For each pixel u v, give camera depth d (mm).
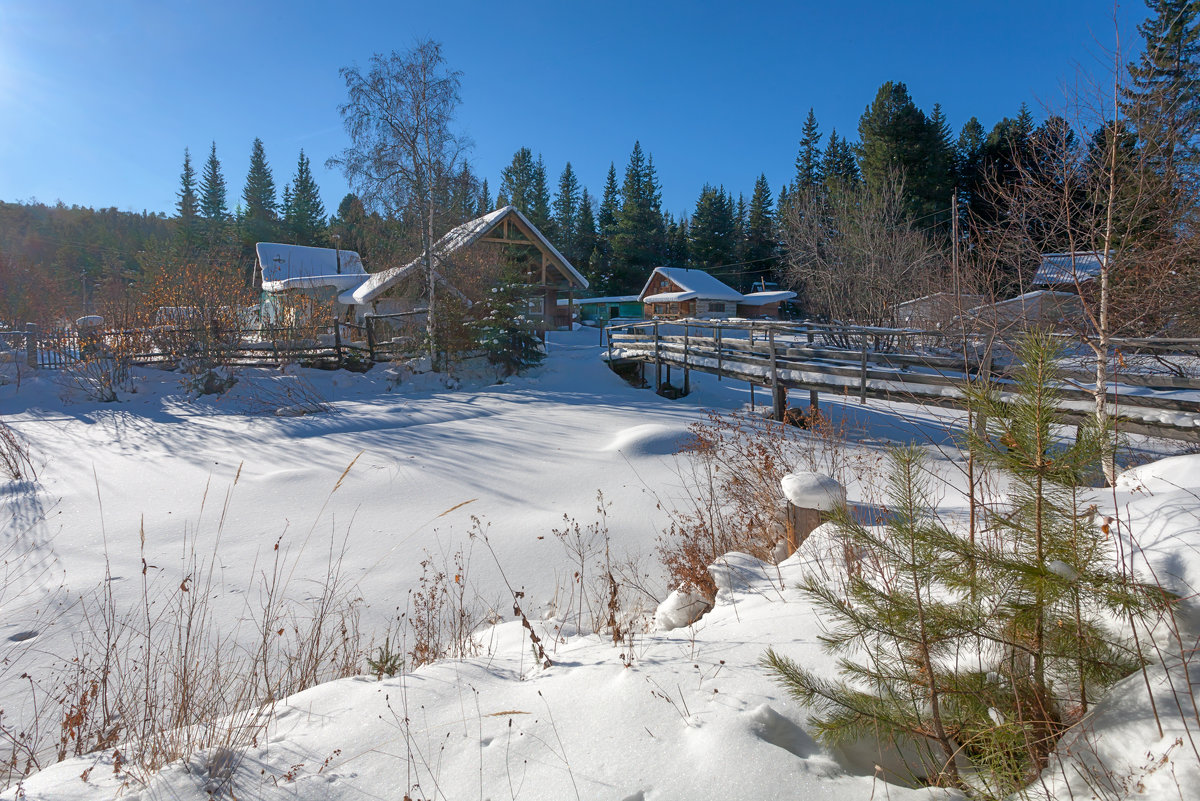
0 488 9391
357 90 18500
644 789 2092
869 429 10633
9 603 5789
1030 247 6535
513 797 2113
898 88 33188
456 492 9117
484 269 20500
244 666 4520
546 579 6215
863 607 2490
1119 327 6188
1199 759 1646
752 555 5211
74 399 15969
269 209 68875
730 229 61938
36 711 3789
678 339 18469
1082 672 2041
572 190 69125
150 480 9812
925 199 31859
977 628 2174
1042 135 6402
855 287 21438
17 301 23516
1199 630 1950
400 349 19562
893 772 2326
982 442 2281
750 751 2215
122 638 5074
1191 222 5887
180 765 2424
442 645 4668
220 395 16344
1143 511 2490
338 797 2186
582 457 10578
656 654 3129
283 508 8555
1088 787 1804
